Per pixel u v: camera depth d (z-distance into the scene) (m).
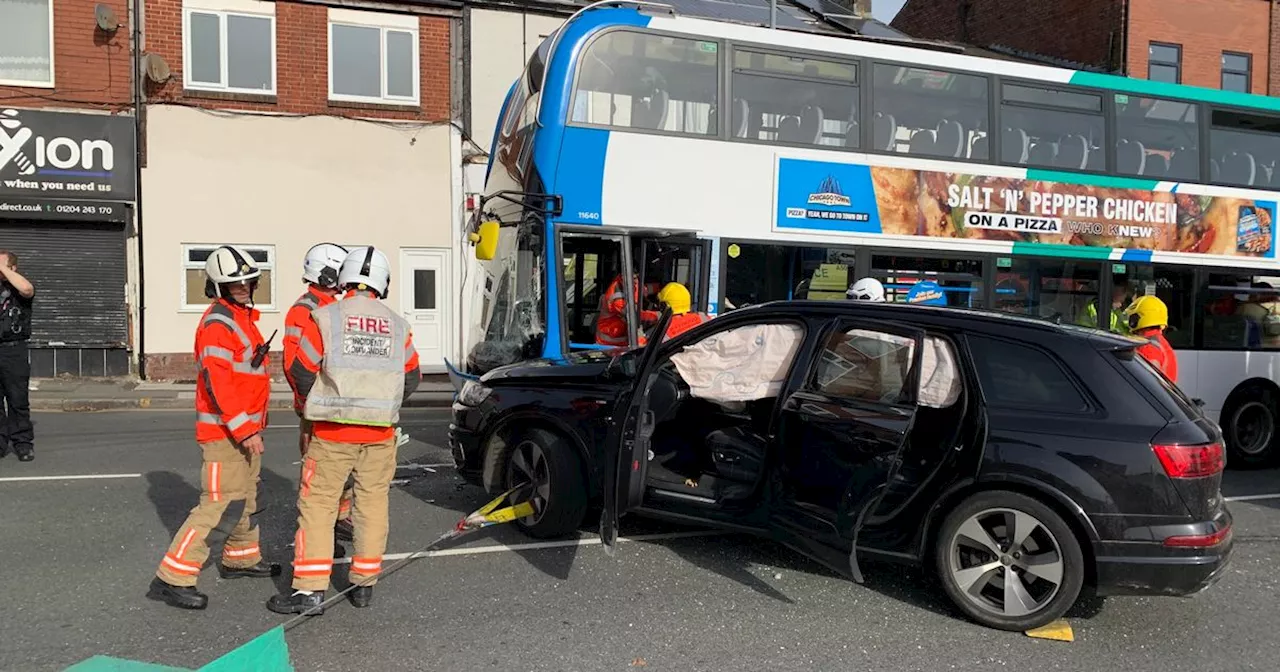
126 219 14.56
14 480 7.28
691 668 4.00
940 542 4.64
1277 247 10.21
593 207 7.79
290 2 15.12
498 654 4.10
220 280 4.55
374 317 4.60
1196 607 4.96
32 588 4.81
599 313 7.86
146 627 4.31
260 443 4.70
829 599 4.93
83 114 14.31
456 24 15.98
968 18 23.52
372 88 15.73
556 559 5.47
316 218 15.44
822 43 8.60
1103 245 9.47
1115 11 18.78
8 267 7.80
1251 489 8.37
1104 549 4.28
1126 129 9.69
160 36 14.61
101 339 14.59
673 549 5.73
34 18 14.24
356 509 4.62
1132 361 4.61
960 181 8.95
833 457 4.71
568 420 5.65
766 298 8.32
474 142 16.19
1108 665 4.16
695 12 14.30
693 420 5.72
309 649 4.11
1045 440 4.41
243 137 15.05
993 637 4.45
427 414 12.16
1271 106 10.34
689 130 8.15
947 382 4.70
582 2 16.52
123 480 7.29
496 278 8.37
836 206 8.52
